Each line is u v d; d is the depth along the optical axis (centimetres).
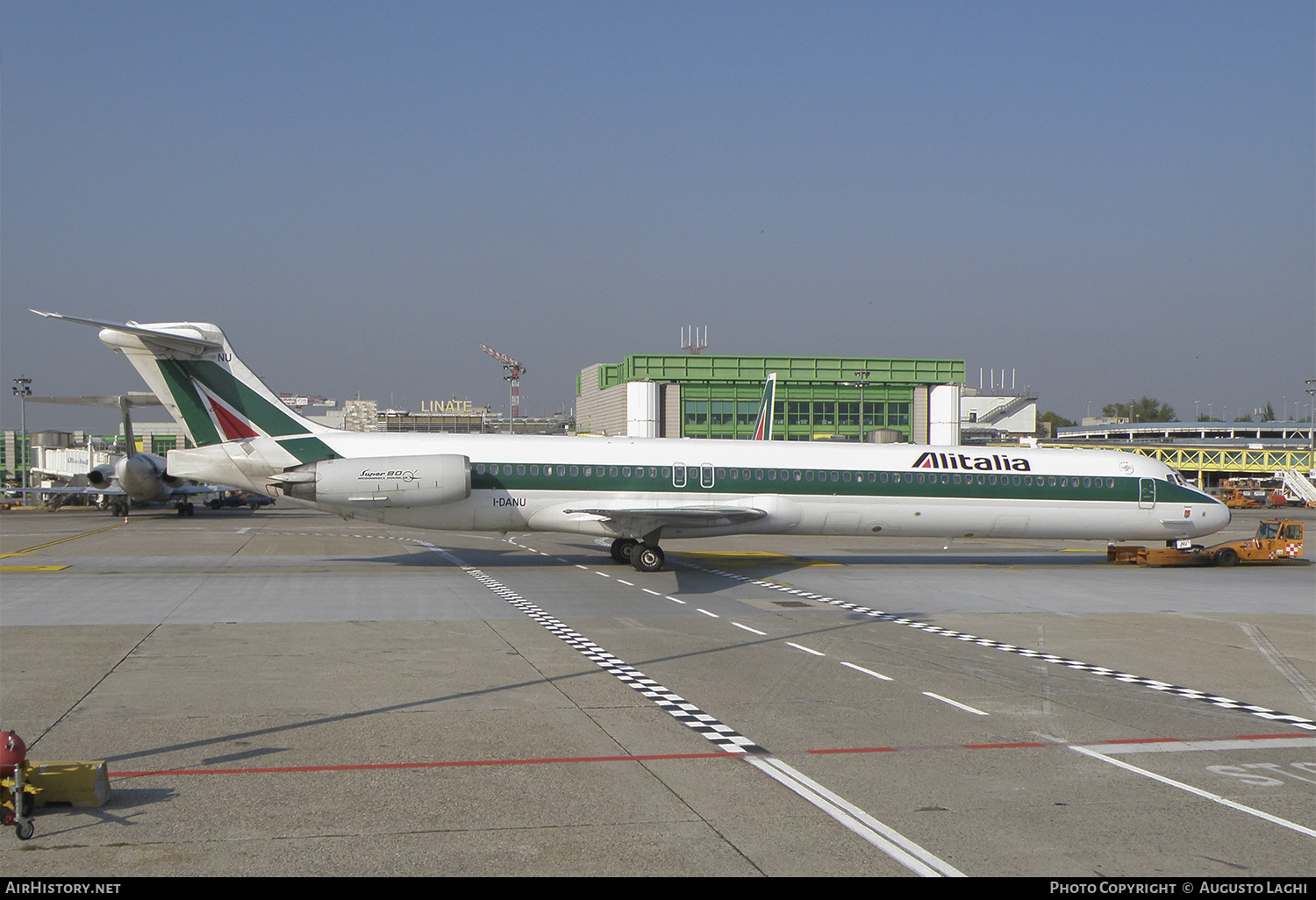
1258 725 1280
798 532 3231
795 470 3178
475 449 3020
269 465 2908
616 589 2575
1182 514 3375
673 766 1064
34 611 2147
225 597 2359
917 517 3253
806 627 2025
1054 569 3275
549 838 848
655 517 2923
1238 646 1867
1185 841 860
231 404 2908
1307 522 6238
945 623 2117
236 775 1019
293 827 867
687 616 2156
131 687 1419
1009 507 3294
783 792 980
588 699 1371
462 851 816
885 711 1325
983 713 1322
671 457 3120
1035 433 13038
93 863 784
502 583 2667
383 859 797
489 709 1309
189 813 902
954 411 8738
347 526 5075
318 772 1030
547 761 1078
